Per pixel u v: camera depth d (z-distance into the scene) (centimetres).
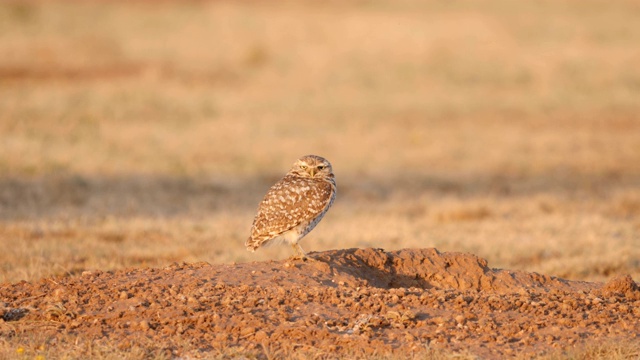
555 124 2997
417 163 2400
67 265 1215
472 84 3597
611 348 746
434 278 977
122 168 2133
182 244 1409
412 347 749
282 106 3175
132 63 3888
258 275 908
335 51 4134
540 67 3822
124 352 734
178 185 2014
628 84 3581
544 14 5222
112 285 884
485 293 898
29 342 760
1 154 2111
